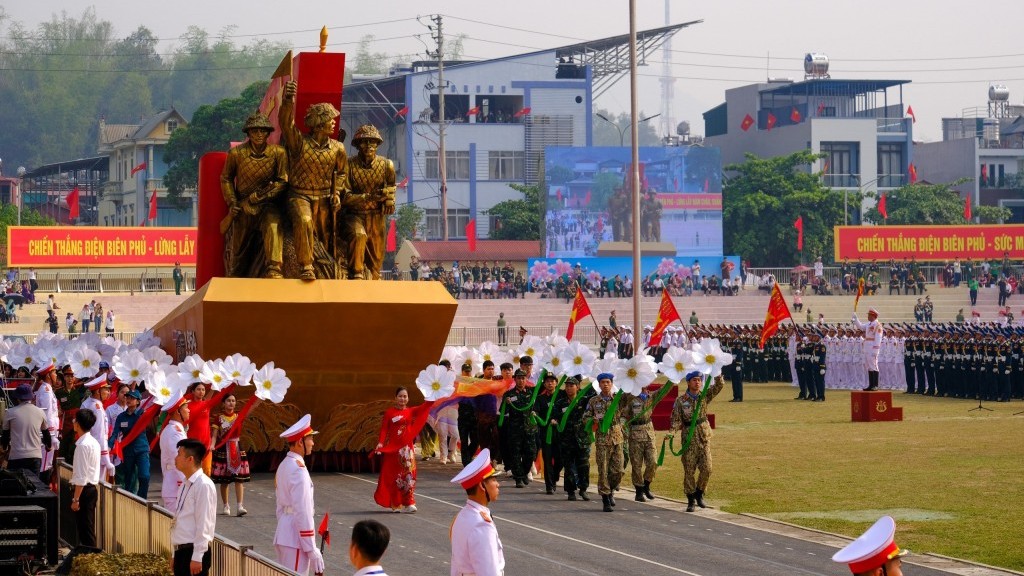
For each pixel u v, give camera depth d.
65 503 21.98
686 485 25.81
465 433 31.17
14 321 81.88
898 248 101.44
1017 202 143.88
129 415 24.23
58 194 155.12
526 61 131.12
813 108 140.62
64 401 30.44
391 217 123.00
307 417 17.78
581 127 132.50
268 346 29.92
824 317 96.25
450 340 85.44
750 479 29.66
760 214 116.06
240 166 30.95
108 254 87.94
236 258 31.86
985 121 158.12
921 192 124.88
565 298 96.75
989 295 100.12
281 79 33.28
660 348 71.00
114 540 20.06
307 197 30.80
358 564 12.38
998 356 51.88
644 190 106.19
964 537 22.38
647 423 27.36
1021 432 39.00
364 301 29.72
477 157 129.25
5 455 25.47
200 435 24.03
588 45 134.00
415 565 20.30
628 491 28.80
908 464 31.70
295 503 17.31
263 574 14.29
